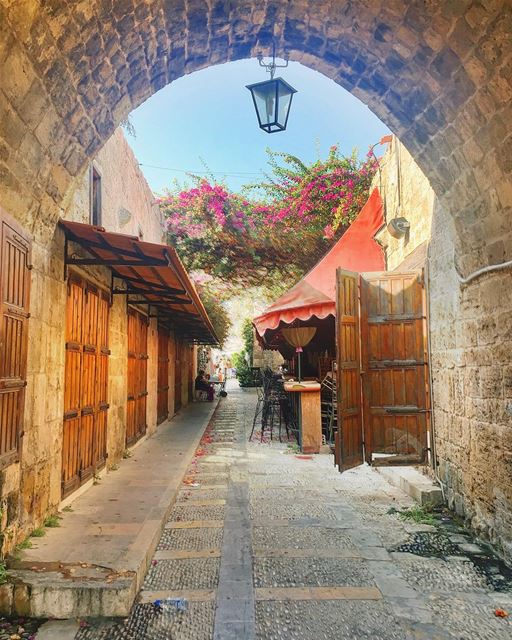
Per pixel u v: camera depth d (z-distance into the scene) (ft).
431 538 15.57
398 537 15.66
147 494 18.81
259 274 59.00
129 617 10.72
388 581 12.50
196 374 84.74
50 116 12.34
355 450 20.01
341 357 19.54
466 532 16.14
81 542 13.43
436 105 14.83
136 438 29.81
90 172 20.97
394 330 21.03
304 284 31.37
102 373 21.95
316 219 47.44
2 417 11.52
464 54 12.76
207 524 16.70
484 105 13.11
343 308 20.02
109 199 24.47
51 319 15.34
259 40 16.17
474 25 11.92
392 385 20.86
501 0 10.87
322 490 21.21
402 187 26.35
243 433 37.63
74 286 18.01
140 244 16.33
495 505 14.75
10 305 11.85
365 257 32.12
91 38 12.10
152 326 35.63
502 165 13.32
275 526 16.60
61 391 16.37
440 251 19.21
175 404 49.42
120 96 15.12
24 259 12.87
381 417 20.80
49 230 14.82
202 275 60.70
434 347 20.01
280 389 38.01
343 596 11.71
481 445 15.67
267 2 14.23
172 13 13.75
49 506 15.38
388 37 14.30
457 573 13.02
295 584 12.30
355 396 20.38
